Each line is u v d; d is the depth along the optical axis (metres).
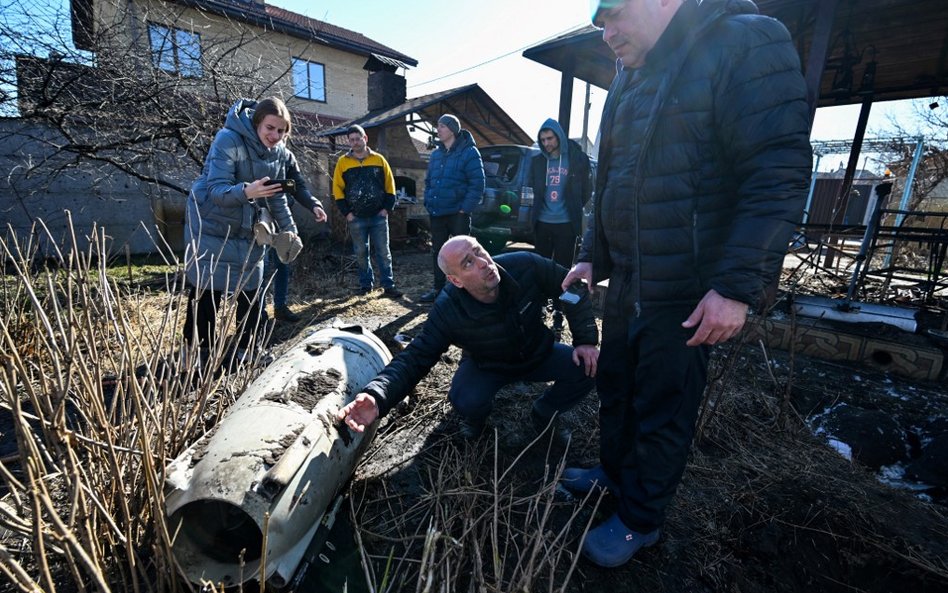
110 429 1.39
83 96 4.79
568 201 3.96
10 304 2.25
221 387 2.02
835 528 1.74
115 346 1.74
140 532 1.38
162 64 5.30
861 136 6.52
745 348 3.46
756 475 2.04
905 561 1.60
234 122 2.48
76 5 4.61
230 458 1.30
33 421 2.14
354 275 6.16
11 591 1.03
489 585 1.20
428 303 4.68
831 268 6.33
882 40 5.09
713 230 1.31
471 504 1.59
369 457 2.07
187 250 1.88
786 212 1.09
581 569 1.56
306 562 1.37
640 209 1.37
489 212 6.32
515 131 12.95
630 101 1.41
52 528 1.18
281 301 3.99
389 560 1.27
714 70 1.18
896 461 2.25
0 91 4.28
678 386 1.39
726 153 1.24
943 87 6.18
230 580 1.25
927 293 4.60
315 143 9.03
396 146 10.50
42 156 5.97
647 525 1.49
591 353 1.93
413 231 9.98
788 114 1.09
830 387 2.88
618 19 1.26
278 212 2.94
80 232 6.96
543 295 2.10
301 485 1.33
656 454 1.44
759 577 1.59
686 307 1.37
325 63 12.75
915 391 2.82
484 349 1.98
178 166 6.53
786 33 1.13
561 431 2.27
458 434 2.29
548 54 5.36
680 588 1.51
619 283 1.57
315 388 1.66
